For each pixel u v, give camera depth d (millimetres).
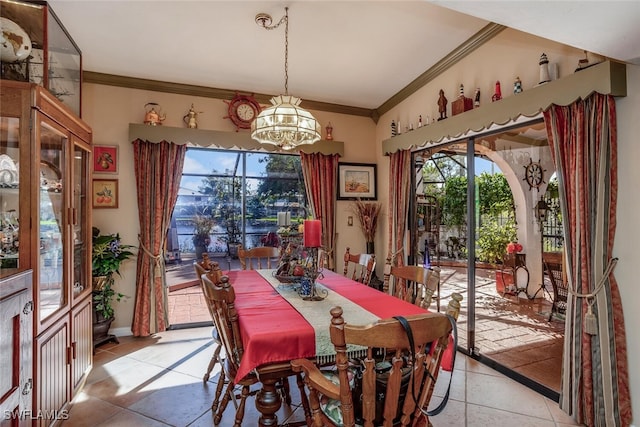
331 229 4203
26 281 1587
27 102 1737
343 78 3539
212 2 2303
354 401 1348
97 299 3213
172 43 2834
